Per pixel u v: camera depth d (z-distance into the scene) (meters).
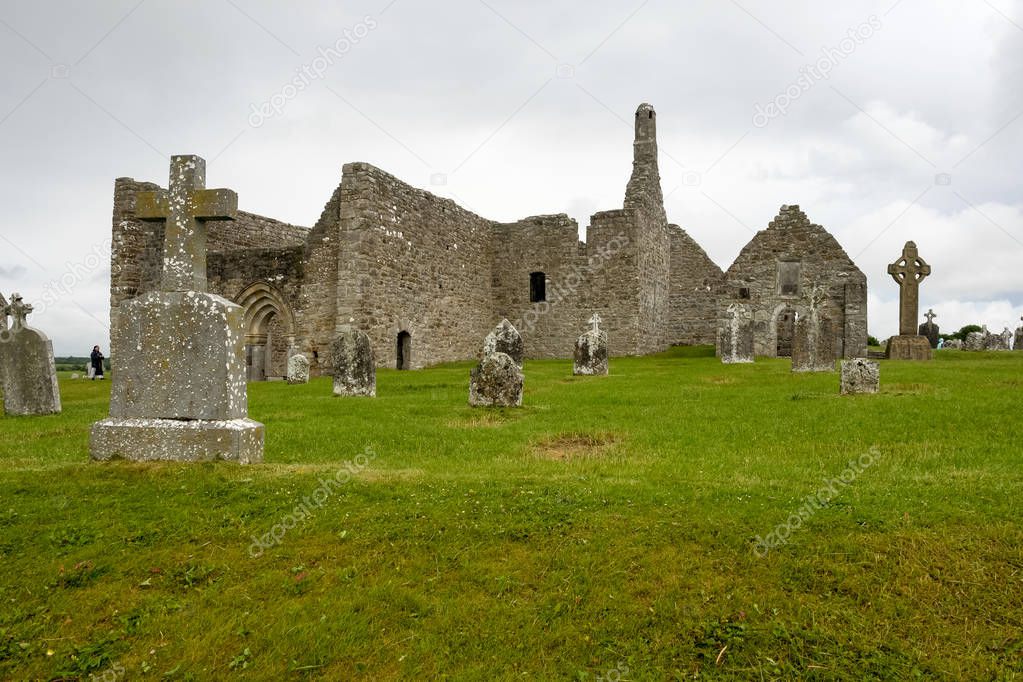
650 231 32.72
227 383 7.02
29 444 9.12
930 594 4.40
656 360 26.75
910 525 5.05
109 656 4.18
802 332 18.08
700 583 4.59
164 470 6.61
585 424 10.10
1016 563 4.58
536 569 4.83
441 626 4.34
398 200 25.38
